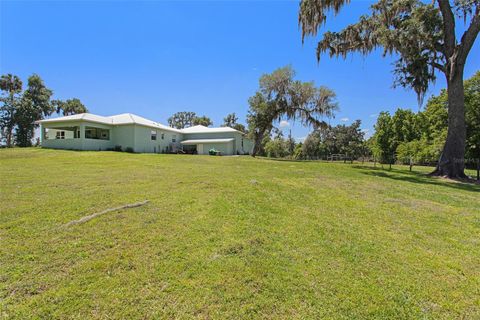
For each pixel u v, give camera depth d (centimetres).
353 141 3669
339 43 1322
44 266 236
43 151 1775
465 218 437
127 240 299
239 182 717
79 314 176
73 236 305
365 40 1256
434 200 578
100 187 602
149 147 2558
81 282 213
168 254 268
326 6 1062
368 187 737
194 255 267
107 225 345
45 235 305
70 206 427
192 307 187
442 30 1077
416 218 434
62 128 2291
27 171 852
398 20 1143
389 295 210
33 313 175
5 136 3017
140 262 249
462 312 191
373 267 257
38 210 401
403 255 288
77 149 2034
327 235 341
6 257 249
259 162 1573
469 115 1131
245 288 213
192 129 3353
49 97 3409
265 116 2477
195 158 1733
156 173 883
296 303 195
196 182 700
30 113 3103
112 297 195
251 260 261
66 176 760
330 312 186
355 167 1459
